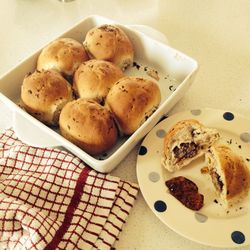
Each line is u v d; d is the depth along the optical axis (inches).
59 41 18.8
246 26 22.6
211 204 14.6
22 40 23.0
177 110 18.4
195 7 24.3
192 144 16.0
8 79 18.1
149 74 19.6
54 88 16.7
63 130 15.9
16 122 16.7
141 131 15.3
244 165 14.9
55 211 14.7
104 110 15.8
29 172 15.7
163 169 15.6
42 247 13.4
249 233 13.5
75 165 15.6
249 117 17.9
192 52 21.3
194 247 14.0
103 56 18.7
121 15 24.4
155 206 14.3
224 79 19.7
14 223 14.0
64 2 25.7
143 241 14.2
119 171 16.3
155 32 20.4
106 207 14.6
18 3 25.7
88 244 13.8
